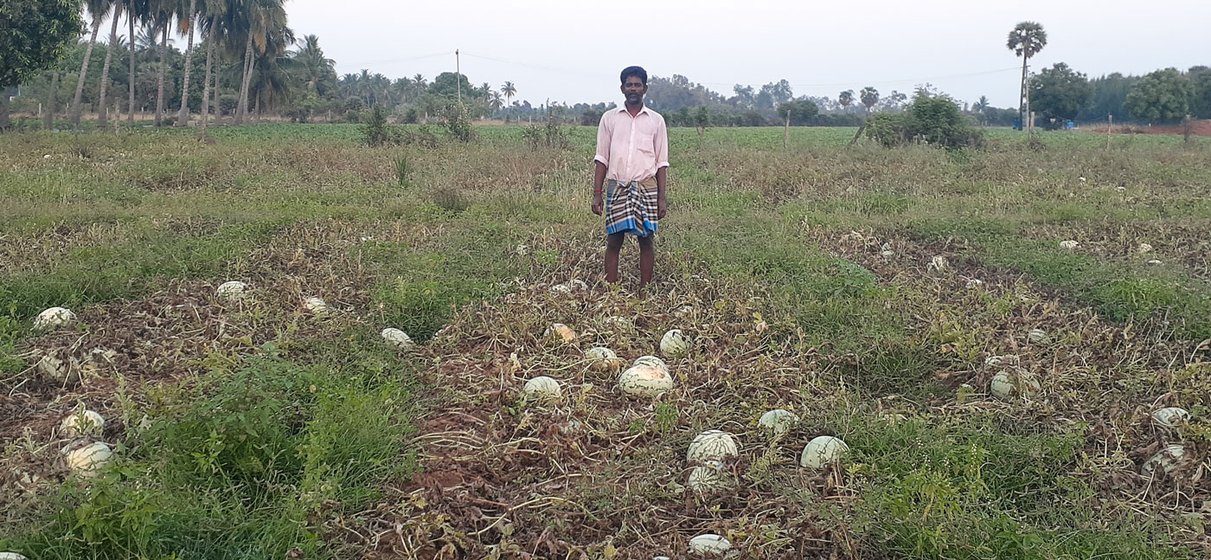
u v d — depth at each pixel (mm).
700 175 15016
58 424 3967
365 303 6031
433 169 15008
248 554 2865
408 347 5156
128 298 6078
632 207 6352
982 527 3055
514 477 3645
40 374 4555
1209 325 5461
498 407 4305
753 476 3566
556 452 3740
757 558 2928
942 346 5023
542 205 11117
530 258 7477
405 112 51000
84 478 3182
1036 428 4102
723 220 9781
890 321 5633
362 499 3281
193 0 43156
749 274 6770
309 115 69125
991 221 9734
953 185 13891
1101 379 4707
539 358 5000
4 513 3074
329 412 3635
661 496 3420
